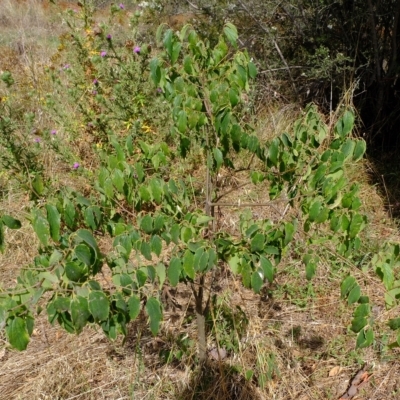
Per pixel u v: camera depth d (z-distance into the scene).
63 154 3.29
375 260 1.63
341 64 4.52
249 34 4.93
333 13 4.48
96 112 3.46
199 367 2.27
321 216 1.51
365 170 4.11
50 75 3.78
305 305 2.76
